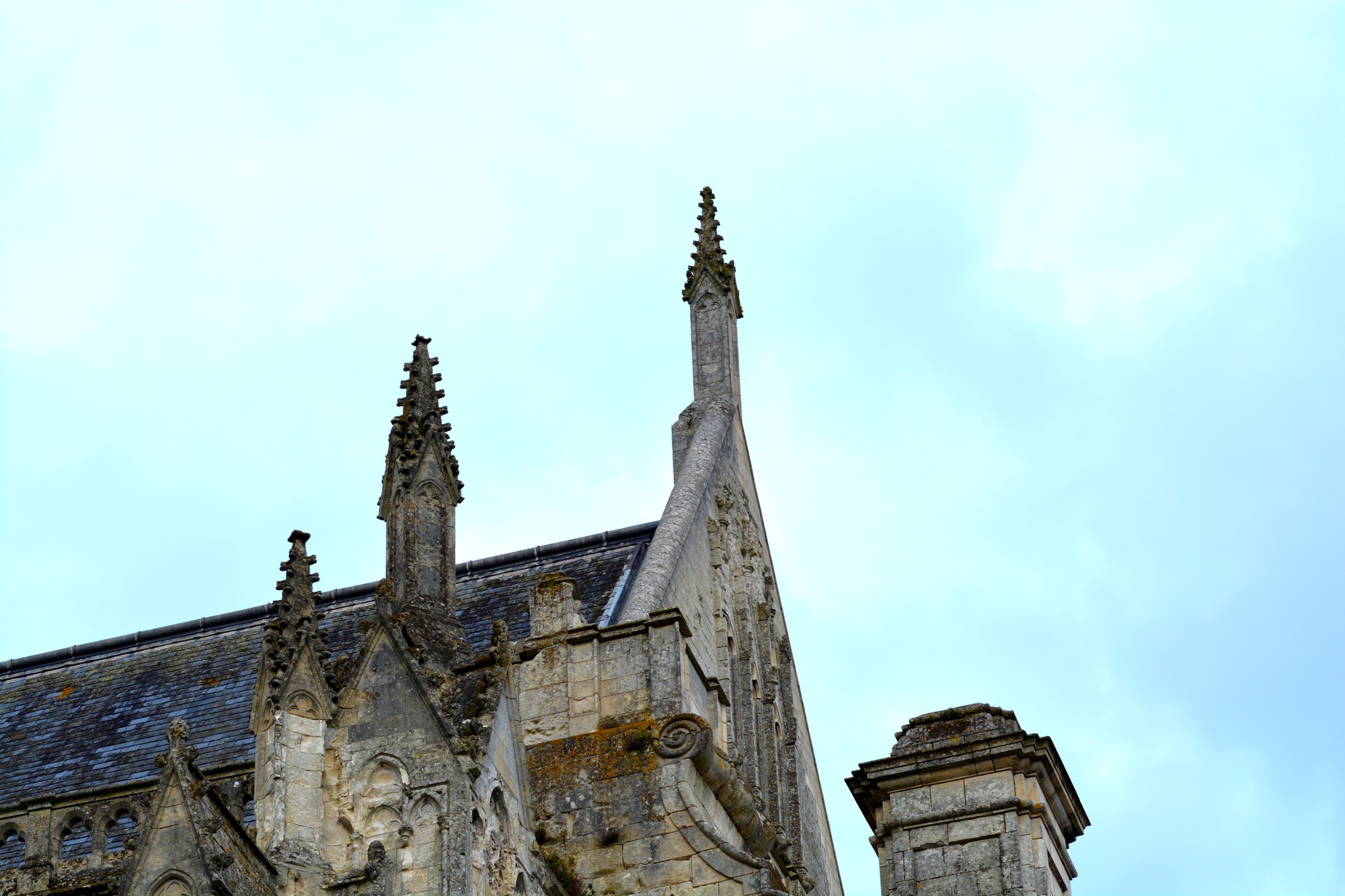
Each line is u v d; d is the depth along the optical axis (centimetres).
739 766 4047
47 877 3725
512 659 3666
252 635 5322
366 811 3231
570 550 5216
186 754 3081
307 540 3531
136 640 5431
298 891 3130
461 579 5212
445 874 3136
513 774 3438
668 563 4647
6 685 5350
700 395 5700
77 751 4856
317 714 3316
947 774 3052
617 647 3994
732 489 5394
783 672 5266
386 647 3388
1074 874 3133
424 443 3859
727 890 3634
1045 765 3042
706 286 5903
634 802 3756
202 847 2980
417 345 4031
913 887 2984
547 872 3538
